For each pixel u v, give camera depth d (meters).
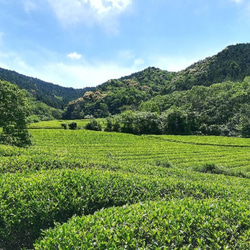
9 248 7.11
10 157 13.81
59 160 14.22
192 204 7.38
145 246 5.26
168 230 5.63
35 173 10.84
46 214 7.42
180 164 37.38
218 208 7.05
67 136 65.19
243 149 54.09
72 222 6.06
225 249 5.15
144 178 11.42
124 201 9.18
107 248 4.96
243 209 7.07
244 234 5.77
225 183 14.90
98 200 8.78
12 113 26.98
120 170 14.57
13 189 8.22
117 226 5.72
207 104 97.44
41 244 5.25
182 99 107.81
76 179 9.57
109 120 80.44
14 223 7.06
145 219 6.08
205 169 24.97
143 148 53.50
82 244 5.01
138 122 79.38
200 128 81.62
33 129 72.19
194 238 5.59
